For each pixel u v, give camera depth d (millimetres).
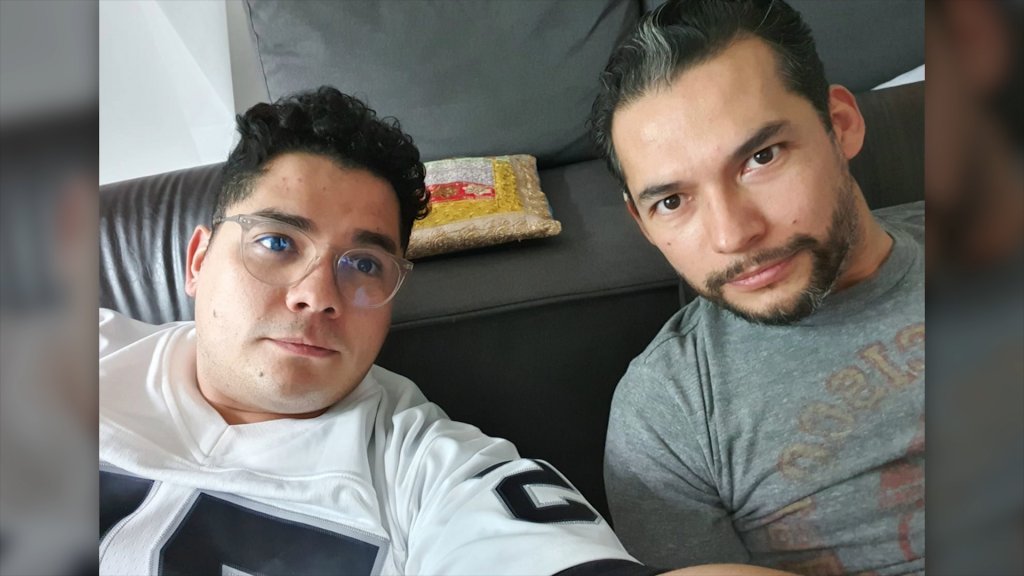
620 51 668
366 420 734
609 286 938
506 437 936
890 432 633
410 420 752
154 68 1520
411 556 604
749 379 697
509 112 1357
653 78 617
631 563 457
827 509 646
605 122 702
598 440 958
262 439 688
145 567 572
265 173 704
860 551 640
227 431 689
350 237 708
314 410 737
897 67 1272
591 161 1395
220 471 642
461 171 1186
